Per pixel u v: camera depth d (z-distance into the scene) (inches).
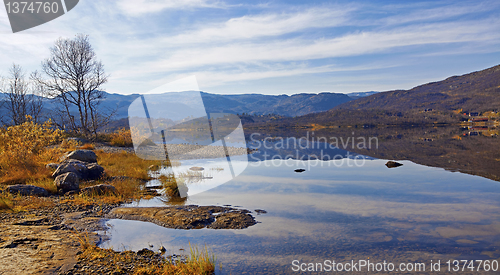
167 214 272.7
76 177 349.1
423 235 234.1
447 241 221.8
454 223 262.1
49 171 387.9
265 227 250.1
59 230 218.8
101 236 219.3
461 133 3105.3
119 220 260.2
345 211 295.7
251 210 297.4
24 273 146.8
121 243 208.5
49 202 287.9
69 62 1088.8
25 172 372.5
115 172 458.6
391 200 342.3
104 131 1047.0
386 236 232.1
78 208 280.4
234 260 186.9
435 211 298.0
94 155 493.0
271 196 354.3
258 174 514.3
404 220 271.0
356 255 195.9
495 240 224.8
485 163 693.3
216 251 201.0
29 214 248.2
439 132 3494.1
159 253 194.1
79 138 894.4
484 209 306.8
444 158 804.6
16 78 1039.0
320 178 479.8
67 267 160.6
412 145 1360.7
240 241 218.8
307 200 338.6
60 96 1073.5
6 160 392.8
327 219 272.1
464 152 1000.2
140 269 165.9
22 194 302.0
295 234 234.5
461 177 494.3
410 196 361.1
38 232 206.5
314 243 216.8
